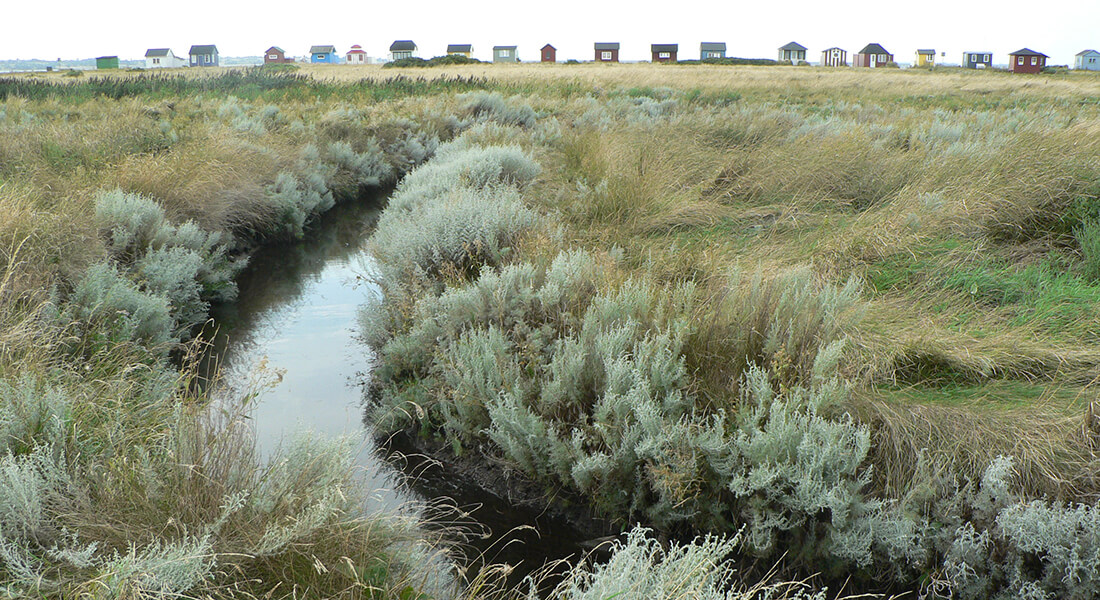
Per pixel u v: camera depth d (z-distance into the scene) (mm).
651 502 3812
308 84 26422
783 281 4699
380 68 65125
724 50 103250
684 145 10406
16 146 9164
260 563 2750
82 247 5824
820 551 3352
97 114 15406
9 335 3961
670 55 93125
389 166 14617
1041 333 4656
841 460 3340
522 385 4293
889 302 5164
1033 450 3355
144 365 4418
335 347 6250
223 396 5129
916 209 6723
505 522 3963
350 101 21719
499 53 109500
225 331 6586
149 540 2633
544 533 3877
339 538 2883
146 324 5398
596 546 3752
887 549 3209
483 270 5434
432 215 6676
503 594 3266
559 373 4156
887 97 29328
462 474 4379
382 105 19266
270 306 7309
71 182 7633
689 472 3514
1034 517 2898
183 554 2430
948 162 7879
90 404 3383
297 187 10992
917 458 3447
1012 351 4328
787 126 13000
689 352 4199
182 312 6469
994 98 28672
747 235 7129
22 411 3074
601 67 62500
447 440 4613
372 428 4762
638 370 3793
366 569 2918
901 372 4281
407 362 5215
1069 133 7633
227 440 3129
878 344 4387
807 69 64125
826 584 3365
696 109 18531
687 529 3770
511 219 6672
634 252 6562
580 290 4984
